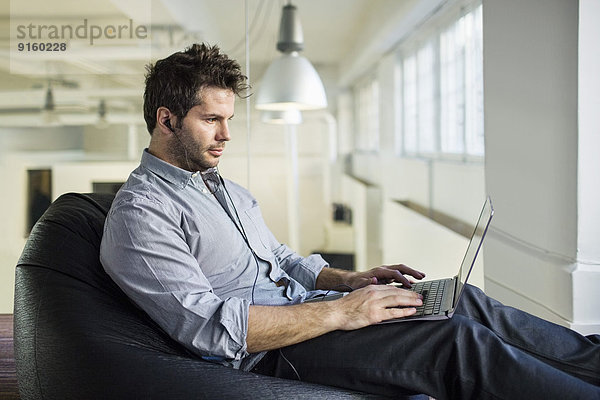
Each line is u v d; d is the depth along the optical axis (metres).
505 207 2.79
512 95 2.68
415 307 1.41
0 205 3.07
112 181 3.09
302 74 3.33
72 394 1.22
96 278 1.41
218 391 1.19
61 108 3.05
